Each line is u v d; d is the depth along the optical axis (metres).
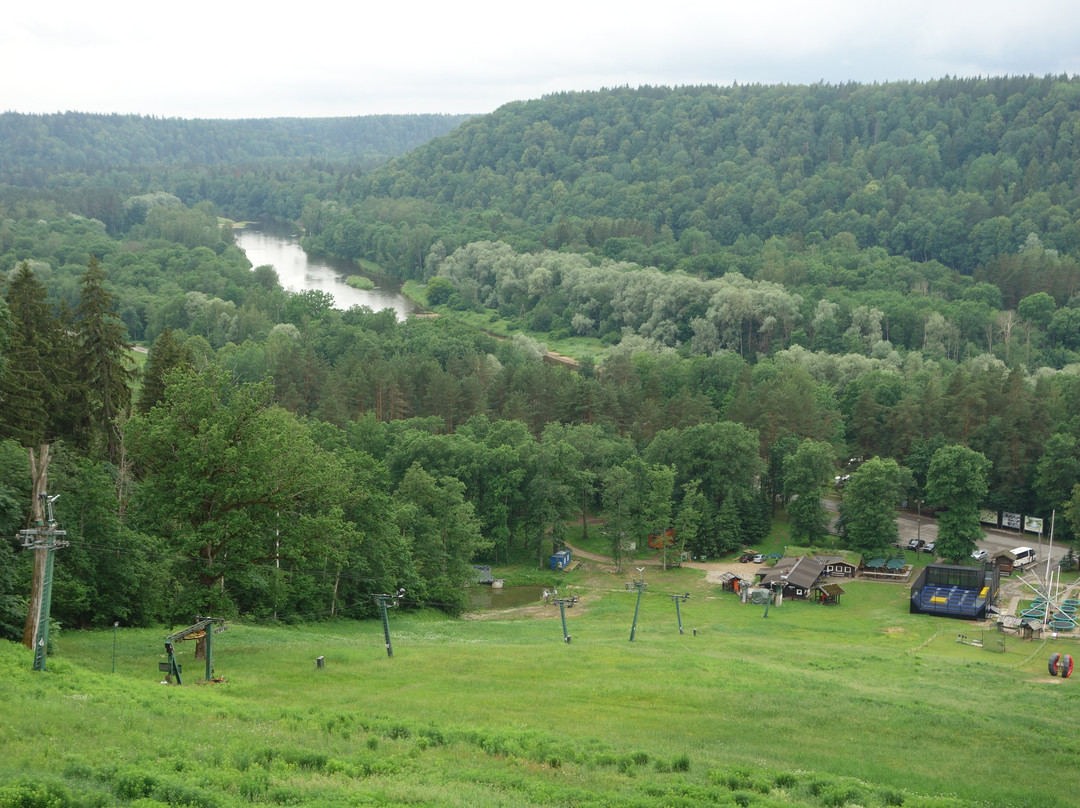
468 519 101.69
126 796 26.02
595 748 38.12
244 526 57.12
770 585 107.44
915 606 100.06
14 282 79.69
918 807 31.59
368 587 85.69
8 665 41.91
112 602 63.78
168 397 59.00
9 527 54.59
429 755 35.50
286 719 39.12
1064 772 39.25
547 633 82.75
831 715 48.03
